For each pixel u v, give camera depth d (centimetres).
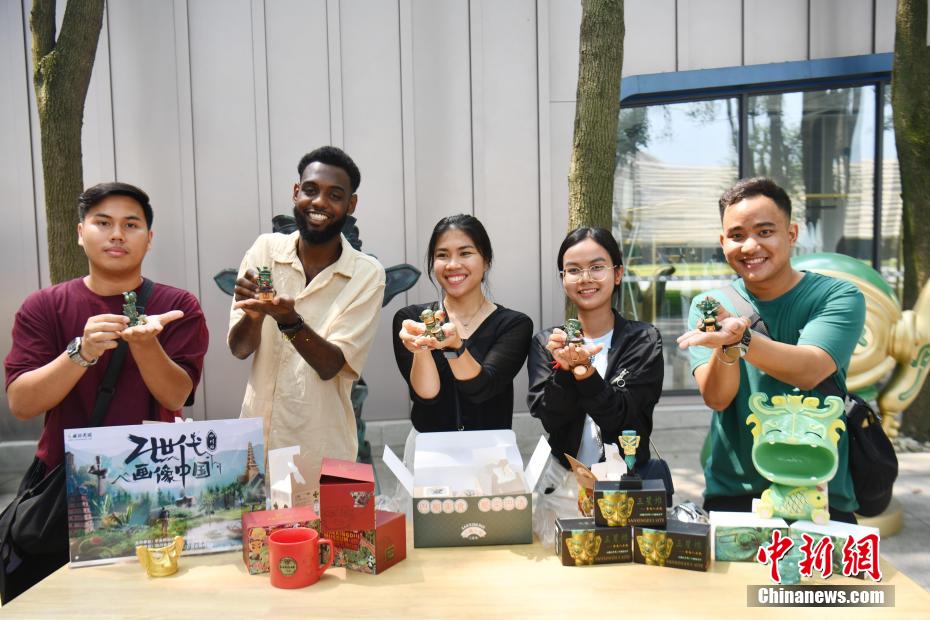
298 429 203
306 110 462
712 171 518
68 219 360
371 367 475
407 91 466
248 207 462
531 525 162
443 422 214
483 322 219
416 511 160
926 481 381
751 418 159
